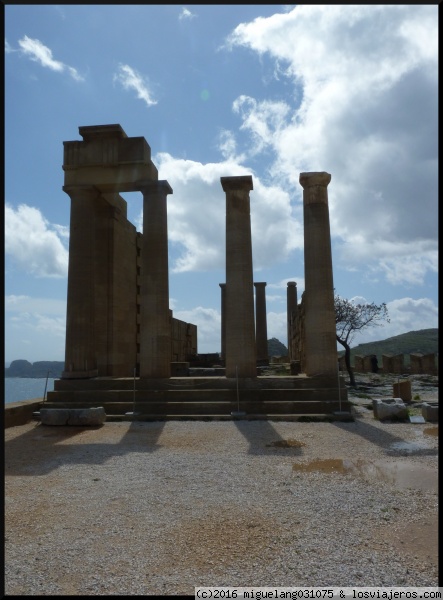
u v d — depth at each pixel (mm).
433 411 16219
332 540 6039
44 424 16484
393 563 5348
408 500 7648
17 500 8023
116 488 8688
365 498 7781
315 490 8305
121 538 6266
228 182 20641
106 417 17469
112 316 23344
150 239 20828
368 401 22125
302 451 11750
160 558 5617
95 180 21344
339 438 13414
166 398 18938
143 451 12062
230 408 17906
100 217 23812
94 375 21219
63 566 5438
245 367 19656
